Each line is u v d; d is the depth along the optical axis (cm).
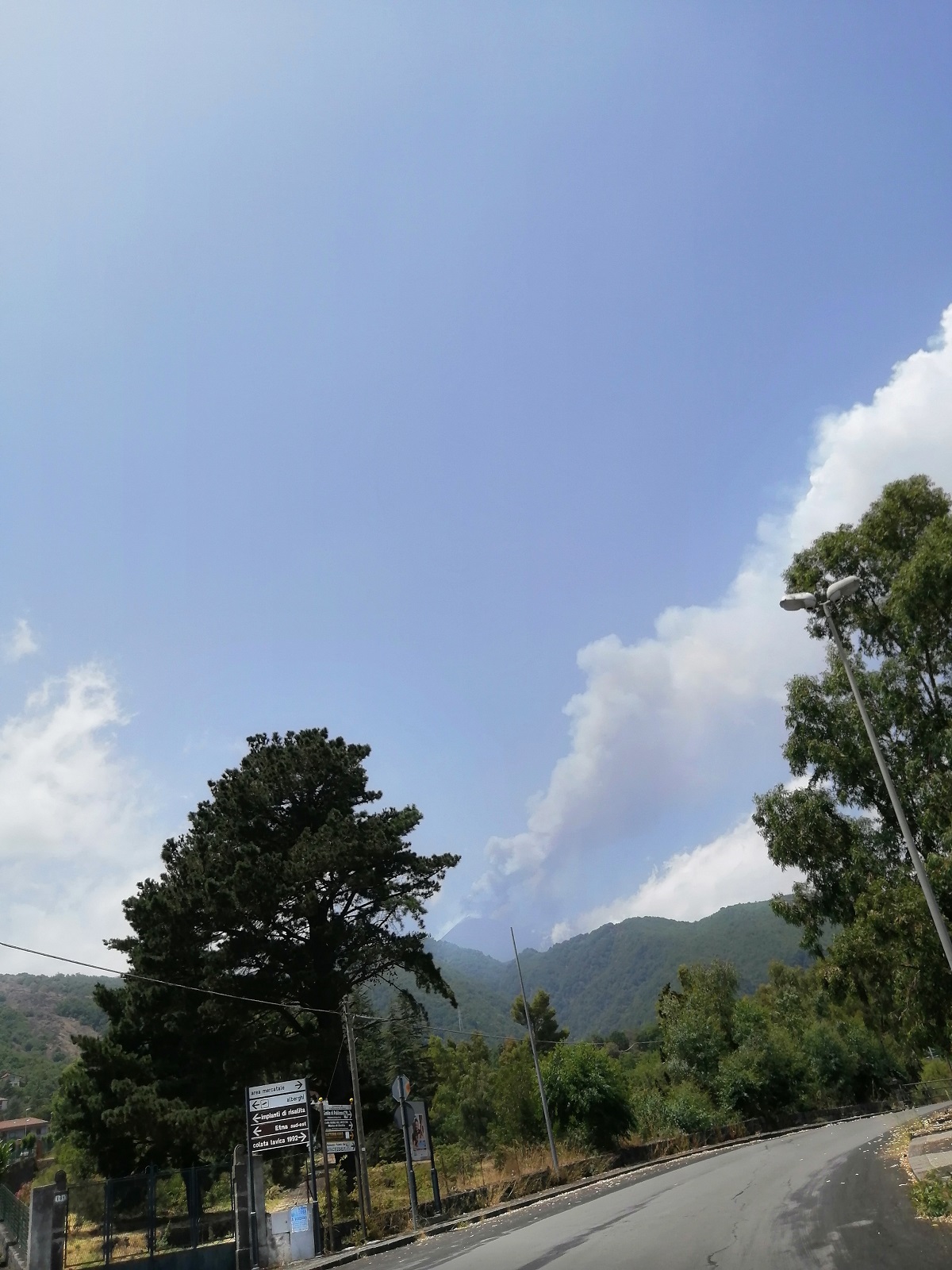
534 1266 1406
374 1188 3512
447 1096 6906
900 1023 2684
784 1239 1277
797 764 2973
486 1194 3139
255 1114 2423
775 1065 6031
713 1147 4700
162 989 3441
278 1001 3331
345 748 4006
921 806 2658
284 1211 2336
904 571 2583
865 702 2786
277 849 3731
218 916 3269
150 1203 2303
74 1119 3697
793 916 2950
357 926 3553
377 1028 5681
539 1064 4125
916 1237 1113
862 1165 2145
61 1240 2106
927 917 2467
